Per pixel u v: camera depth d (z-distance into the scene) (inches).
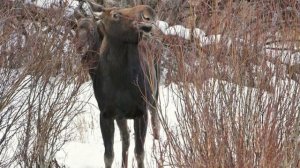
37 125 895.1
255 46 730.2
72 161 1072.8
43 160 906.7
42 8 916.6
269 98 716.0
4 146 870.4
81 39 939.3
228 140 714.2
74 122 1195.3
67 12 977.5
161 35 858.1
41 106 895.7
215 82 725.9
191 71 737.0
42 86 883.4
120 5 1102.4
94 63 964.0
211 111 716.7
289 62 740.7
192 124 725.9
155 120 1082.1
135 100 960.9
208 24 768.3
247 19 757.3
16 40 851.4
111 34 925.8
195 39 752.3
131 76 948.6
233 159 713.6
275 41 755.4
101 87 966.4
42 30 889.5
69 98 919.0
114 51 938.7
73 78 916.6
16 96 866.8
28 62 853.2
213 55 732.7
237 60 723.4
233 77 721.6
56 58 887.1
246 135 711.1
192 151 726.5
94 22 948.0
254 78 724.0
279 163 703.7
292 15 773.3
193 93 733.3
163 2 1205.7
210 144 714.8
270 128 707.4
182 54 746.8
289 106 725.9
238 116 714.2
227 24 746.2
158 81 999.6
